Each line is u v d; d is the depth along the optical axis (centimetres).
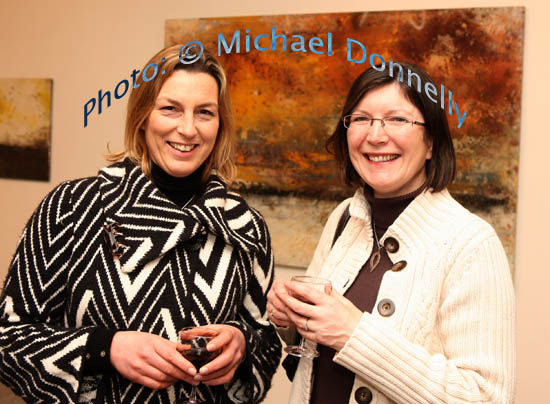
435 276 118
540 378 270
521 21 263
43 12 351
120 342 121
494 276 115
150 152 140
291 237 304
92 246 129
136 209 132
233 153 152
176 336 130
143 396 126
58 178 353
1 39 360
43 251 126
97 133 344
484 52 269
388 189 129
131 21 334
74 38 346
